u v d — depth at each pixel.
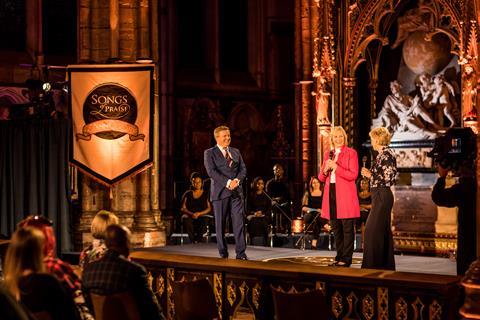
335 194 10.46
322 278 8.72
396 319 8.21
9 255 5.72
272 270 9.12
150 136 14.83
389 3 16.83
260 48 22.22
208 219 16.75
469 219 8.61
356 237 15.84
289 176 21.34
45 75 18.14
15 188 14.06
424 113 16.94
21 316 4.64
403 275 8.46
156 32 15.93
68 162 14.36
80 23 15.65
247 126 21.84
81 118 14.80
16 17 19.06
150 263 10.36
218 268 9.61
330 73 16.78
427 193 16.58
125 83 14.77
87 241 14.97
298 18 19.09
